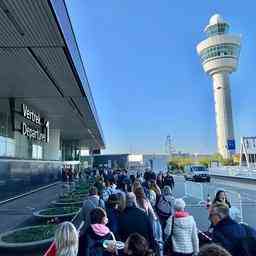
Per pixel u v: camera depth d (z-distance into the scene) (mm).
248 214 17016
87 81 26000
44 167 37531
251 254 4418
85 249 5504
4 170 23938
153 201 9617
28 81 22906
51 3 11367
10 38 14891
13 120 28734
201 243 6684
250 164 68062
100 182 12672
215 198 7605
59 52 16656
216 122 134250
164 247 6691
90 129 56375
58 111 36500
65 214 14539
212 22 147875
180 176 68250
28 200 25359
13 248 9523
